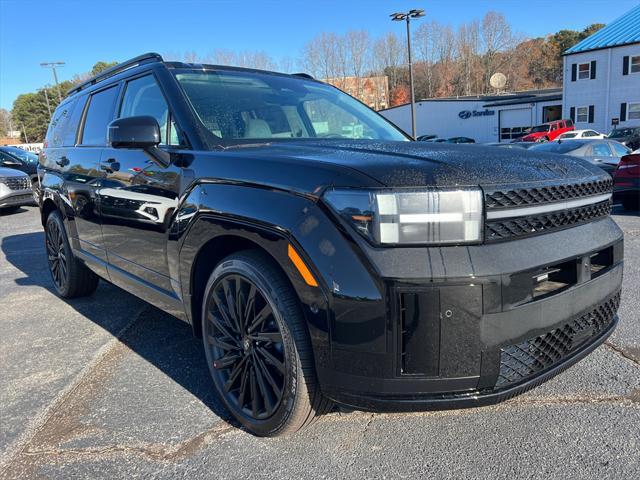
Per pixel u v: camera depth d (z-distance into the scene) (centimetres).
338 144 250
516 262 183
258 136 280
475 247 180
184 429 243
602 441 223
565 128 3412
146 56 335
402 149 225
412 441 229
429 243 176
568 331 208
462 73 8550
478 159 202
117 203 315
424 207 175
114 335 371
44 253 707
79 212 378
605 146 1158
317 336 189
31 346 356
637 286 446
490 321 179
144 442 233
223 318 240
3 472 215
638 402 254
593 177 226
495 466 209
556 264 196
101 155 343
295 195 195
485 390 186
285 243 194
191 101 282
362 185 179
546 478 201
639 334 338
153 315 415
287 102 322
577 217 216
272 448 226
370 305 176
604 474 201
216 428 243
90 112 392
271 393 223
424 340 176
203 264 250
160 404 268
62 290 459
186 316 267
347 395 188
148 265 293
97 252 362
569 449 218
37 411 264
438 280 173
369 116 362
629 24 3644
